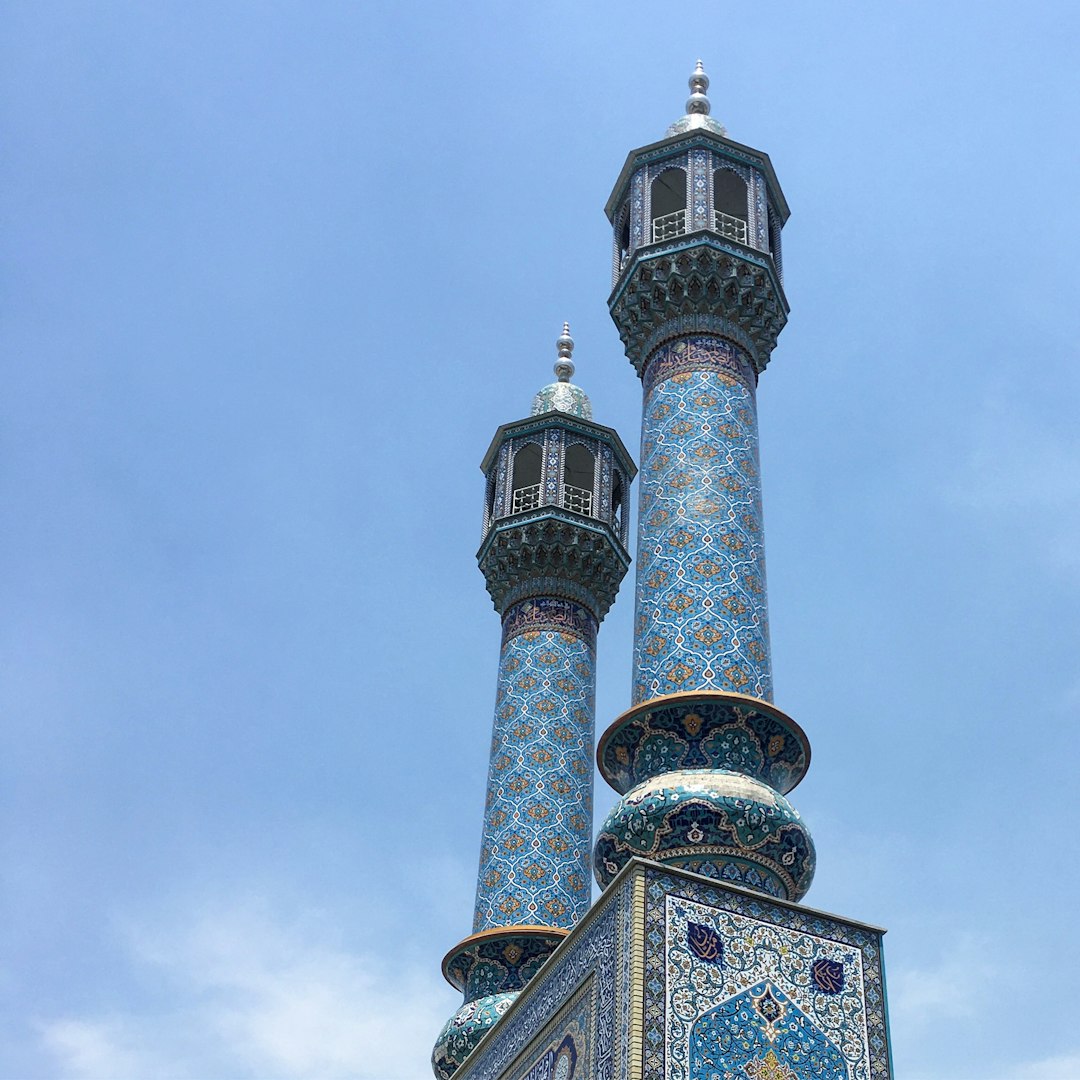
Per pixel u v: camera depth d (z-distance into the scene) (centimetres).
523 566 1977
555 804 1748
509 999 1570
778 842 1191
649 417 1527
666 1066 1005
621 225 1750
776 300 1617
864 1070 1063
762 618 1369
